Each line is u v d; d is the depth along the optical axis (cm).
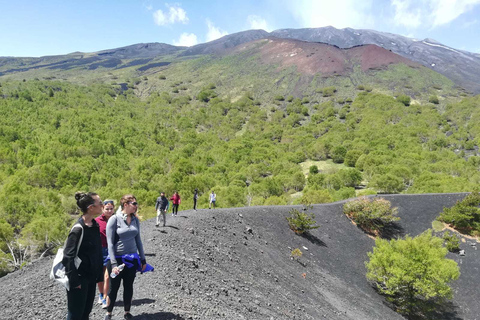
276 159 12825
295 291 1571
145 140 16512
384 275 2188
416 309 2095
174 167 10812
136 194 6178
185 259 1101
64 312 593
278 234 2452
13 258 3900
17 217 4891
